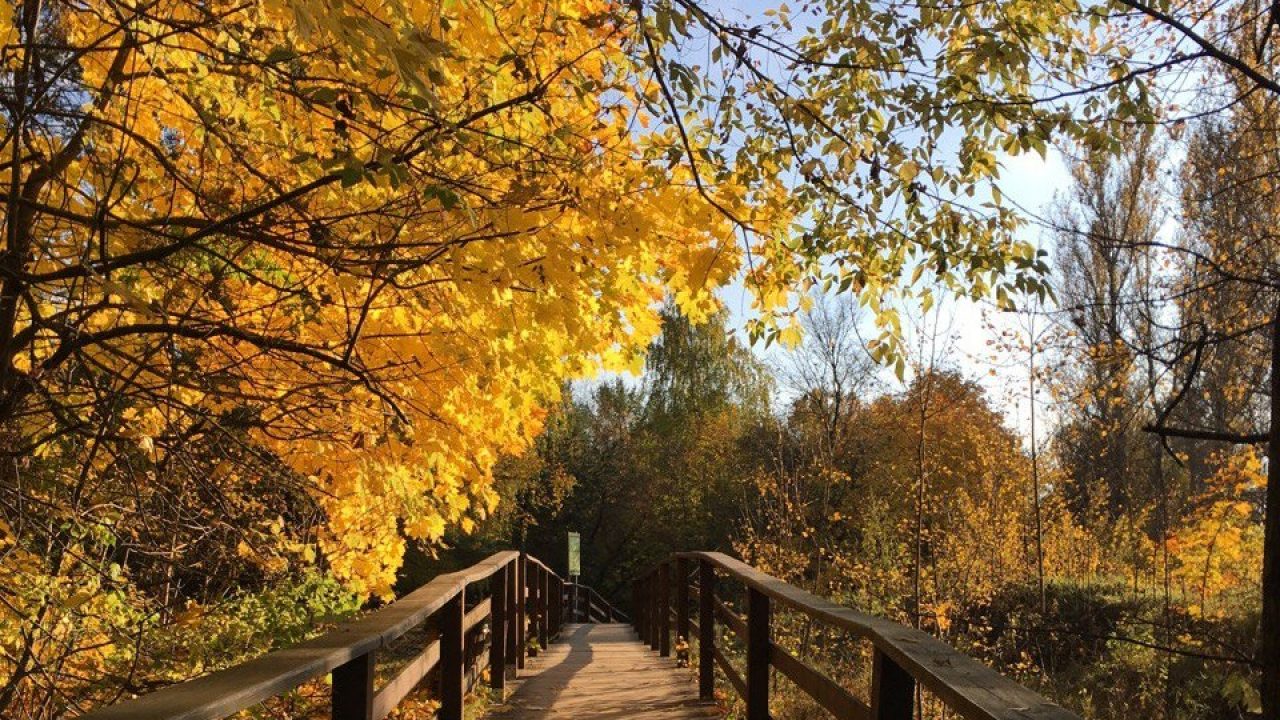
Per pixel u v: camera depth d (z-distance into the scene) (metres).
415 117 3.92
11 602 4.56
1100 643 13.59
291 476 5.69
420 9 3.92
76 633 4.89
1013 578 14.90
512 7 4.24
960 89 4.44
